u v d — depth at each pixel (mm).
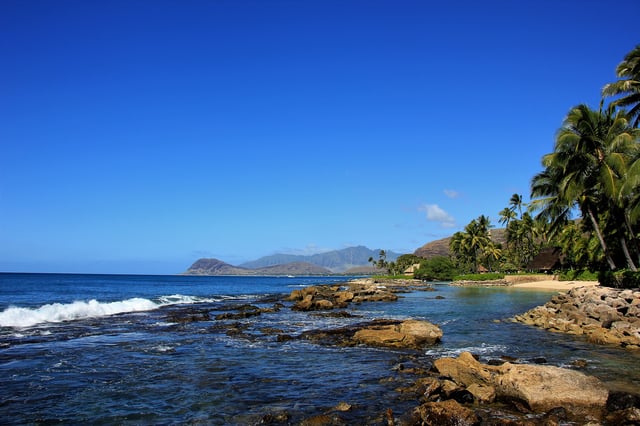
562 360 16656
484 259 115938
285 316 33531
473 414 9914
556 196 41500
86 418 10555
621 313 23953
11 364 15812
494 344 20391
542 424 9789
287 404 11594
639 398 10789
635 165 26750
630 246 41562
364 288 70688
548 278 82000
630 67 34312
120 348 19062
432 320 30359
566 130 34156
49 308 30297
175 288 95875
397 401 11719
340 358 17328
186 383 13586
